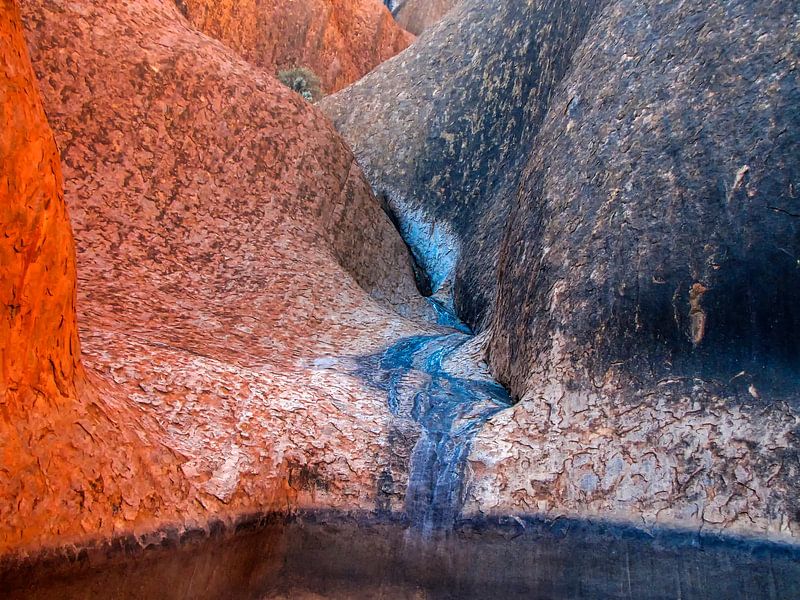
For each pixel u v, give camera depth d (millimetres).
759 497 3338
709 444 3498
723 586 3227
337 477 3619
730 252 3773
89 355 3543
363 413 3994
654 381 3734
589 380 3867
